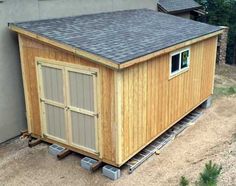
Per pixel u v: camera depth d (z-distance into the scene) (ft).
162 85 28.14
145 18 37.17
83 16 33.37
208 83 37.40
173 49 27.35
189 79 32.81
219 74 55.36
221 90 44.91
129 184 23.80
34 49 26.89
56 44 24.61
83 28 28.86
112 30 29.48
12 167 26.21
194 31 33.12
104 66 23.04
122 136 24.20
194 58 32.94
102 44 24.81
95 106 24.56
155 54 24.94
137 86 24.81
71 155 27.66
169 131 31.76
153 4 47.55
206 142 29.63
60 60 25.57
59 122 27.48
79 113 25.76
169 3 54.95
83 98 25.18
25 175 25.20
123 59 22.00
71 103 26.08
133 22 34.12
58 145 28.19
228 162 25.17
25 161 26.99
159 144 29.17
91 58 22.89
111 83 23.11
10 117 29.58
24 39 27.14
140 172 25.21
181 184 22.43
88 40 25.44
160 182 23.81
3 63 28.07
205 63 35.60
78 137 26.58
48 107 27.76
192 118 34.96
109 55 22.50
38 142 29.35
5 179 24.76
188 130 32.32
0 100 28.43
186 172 24.68
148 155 27.25
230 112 36.81
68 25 29.09
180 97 31.71
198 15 62.80
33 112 29.09
